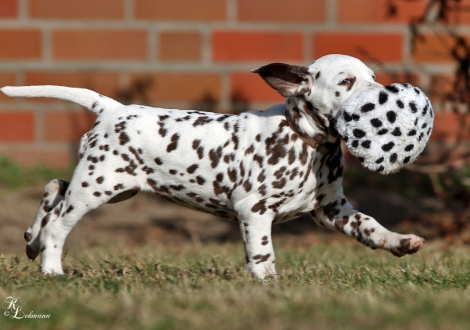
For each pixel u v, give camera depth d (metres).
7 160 17.78
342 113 8.37
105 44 17.97
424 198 16.94
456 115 17.69
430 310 6.67
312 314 6.55
